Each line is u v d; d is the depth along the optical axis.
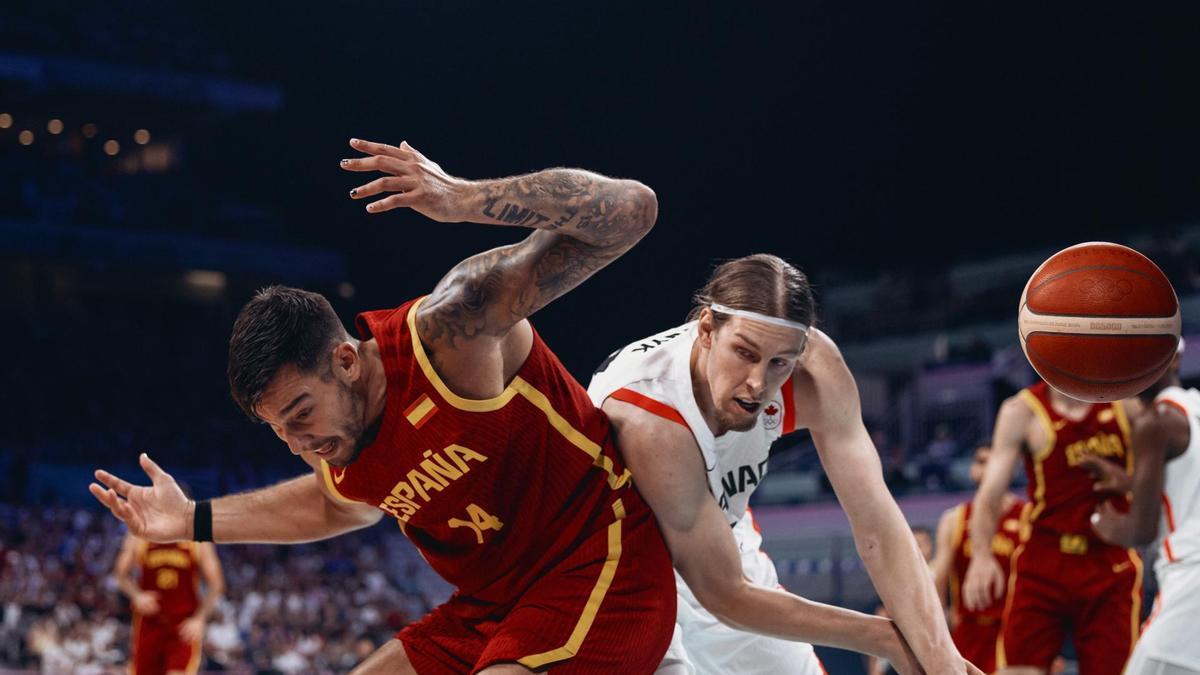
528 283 2.54
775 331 2.69
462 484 2.68
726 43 22.02
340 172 25.66
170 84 24.97
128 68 24.70
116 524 18.38
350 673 3.10
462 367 2.57
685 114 22.66
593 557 2.82
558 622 2.78
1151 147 21.59
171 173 27.92
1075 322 2.85
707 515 2.93
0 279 25.30
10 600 14.48
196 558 9.74
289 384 2.50
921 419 20.27
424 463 2.66
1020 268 22.53
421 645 3.07
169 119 27.00
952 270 23.45
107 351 25.09
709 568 2.95
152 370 25.16
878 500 3.10
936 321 22.03
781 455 20.28
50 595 14.81
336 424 2.58
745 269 2.78
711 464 2.92
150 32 26.53
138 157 28.53
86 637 13.56
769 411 3.13
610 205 2.47
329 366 2.53
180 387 25.06
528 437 2.69
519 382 2.67
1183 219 21.56
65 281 25.94
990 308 21.55
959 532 7.09
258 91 25.59
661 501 2.87
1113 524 4.42
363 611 16.81
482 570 2.89
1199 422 4.20
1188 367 17.92
